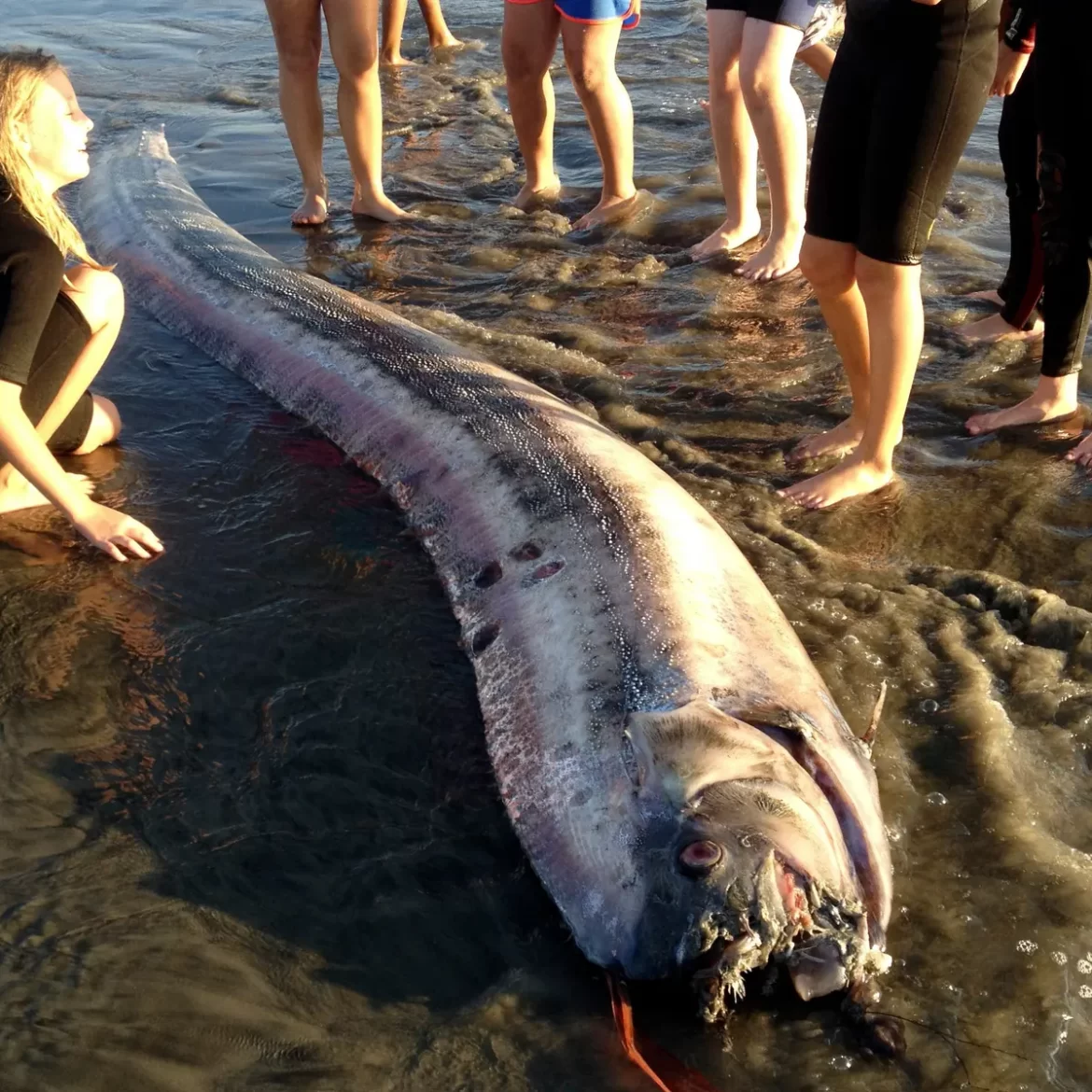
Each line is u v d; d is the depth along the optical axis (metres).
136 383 5.23
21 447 3.87
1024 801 2.92
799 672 3.08
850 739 2.93
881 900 2.59
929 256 6.02
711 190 7.04
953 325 5.32
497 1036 2.47
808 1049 2.41
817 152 4.05
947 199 6.69
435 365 4.72
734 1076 2.37
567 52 6.40
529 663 3.28
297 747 3.24
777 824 2.48
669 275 6.04
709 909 2.41
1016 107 4.72
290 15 6.41
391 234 6.69
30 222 3.77
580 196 7.17
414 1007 2.54
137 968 2.61
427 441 4.35
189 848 2.92
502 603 3.57
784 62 5.56
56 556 4.03
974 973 2.52
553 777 2.92
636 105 8.65
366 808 3.05
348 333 5.08
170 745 3.24
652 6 11.29
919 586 3.73
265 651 3.60
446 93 9.16
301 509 4.32
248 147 8.15
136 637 3.65
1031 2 4.08
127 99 9.17
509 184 7.42
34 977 2.58
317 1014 2.53
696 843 2.47
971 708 3.18
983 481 4.24
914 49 3.70
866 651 3.43
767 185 7.00
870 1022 2.44
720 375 5.07
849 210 4.02
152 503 4.33
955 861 2.78
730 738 2.64
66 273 4.40
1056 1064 2.34
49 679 3.47
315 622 3.73
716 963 2.42
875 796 2.80
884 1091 2.32
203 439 4.79
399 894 2.81
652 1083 2.36
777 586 3.73
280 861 2.89
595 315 5.66
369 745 3.25
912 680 3.33
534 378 5.08
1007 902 2.67
